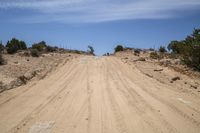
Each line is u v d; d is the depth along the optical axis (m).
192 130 10.48
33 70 25.88
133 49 66.69
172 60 35.69
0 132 10.47
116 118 12.12
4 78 20.58
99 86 20.14
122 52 62.53
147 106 14.05
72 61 37.75
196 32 33.84
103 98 16.08
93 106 14.23
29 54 39.16
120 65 33.22
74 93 17.61
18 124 11.36
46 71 27.23
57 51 56.09
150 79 23.30
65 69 30.17
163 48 56.12
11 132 10.45
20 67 26.39
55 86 20.11
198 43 29.62
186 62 30.22
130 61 37.12
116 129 10.71
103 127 10.95
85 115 12.62
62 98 16.12
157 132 10.30
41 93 17.44
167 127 10.82
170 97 16.22
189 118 12.00
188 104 14.59
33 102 15.06
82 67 31.98
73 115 12.63
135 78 23.88
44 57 38.56
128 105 14.34
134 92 17.72
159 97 16.16
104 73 27.23
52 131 10.53
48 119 12.03
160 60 37.12
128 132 10.38
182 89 19.16
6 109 13.62
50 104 14.67
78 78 24.27
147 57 43.78
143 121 11.63
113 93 17.50
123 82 21.86
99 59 40.88
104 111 13.27
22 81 20.94
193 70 28.70
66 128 10.85
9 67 25.44
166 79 23.36
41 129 10.75
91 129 10.72
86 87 19.78
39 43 56.62
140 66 31.64
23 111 13.28
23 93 17.28
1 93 16.98
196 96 16.91
